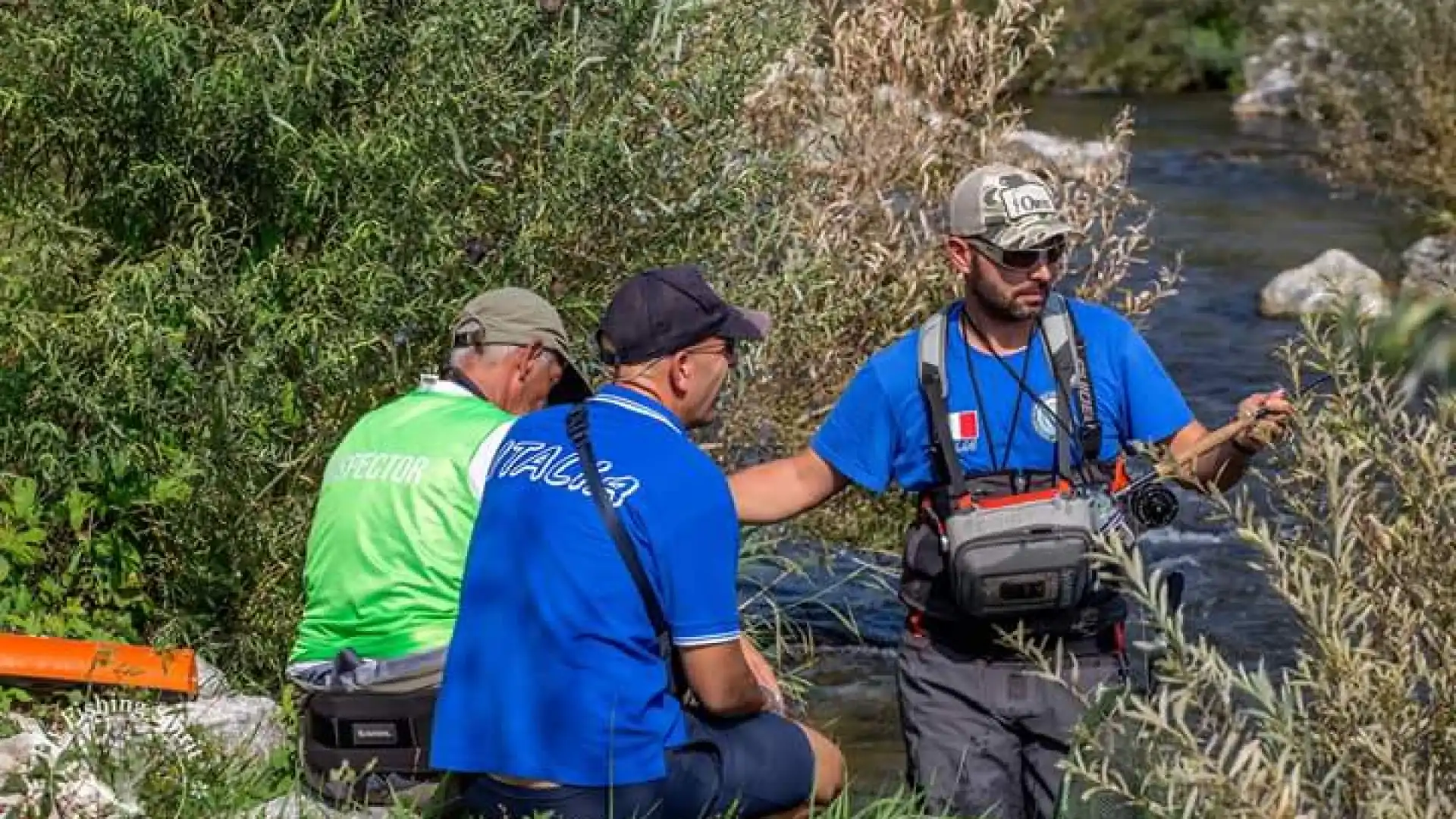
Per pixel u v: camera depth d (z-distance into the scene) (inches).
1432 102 2326.5
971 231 701.9
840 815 711.1
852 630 1042.7
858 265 1214.3
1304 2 2979.8
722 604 647.8
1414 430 692.7
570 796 637.3
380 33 908.6
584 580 638.5
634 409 662.5
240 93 873.5
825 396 1182.9
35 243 892.0
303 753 725.3
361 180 878.4
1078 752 605.9
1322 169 2600.9
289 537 864.9
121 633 844.0
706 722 680.4
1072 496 698.8
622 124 930.1
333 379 864.3
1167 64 3673.7
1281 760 524.1
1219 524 1232.2
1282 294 1827.0
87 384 858.8
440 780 698.8
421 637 718.5
